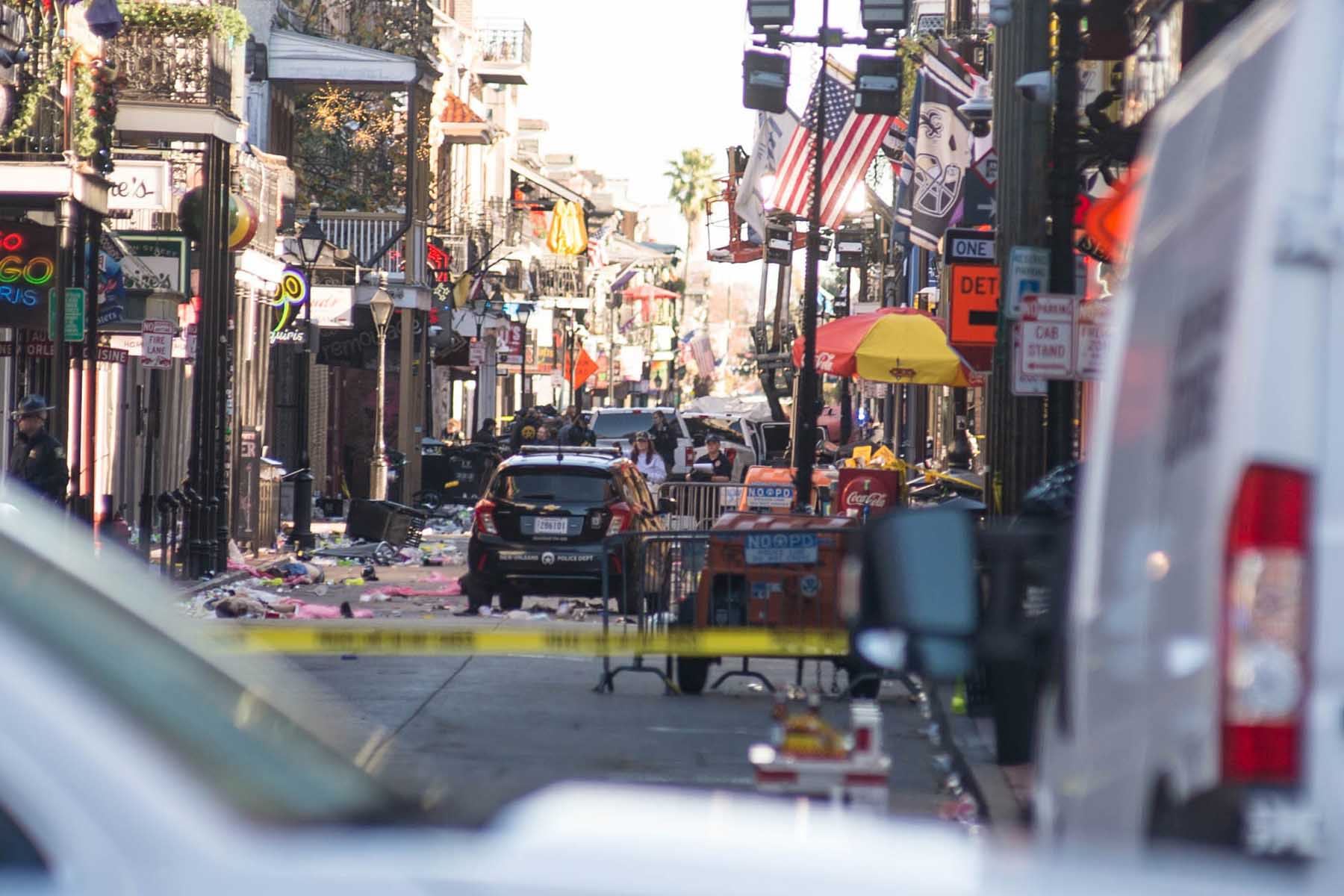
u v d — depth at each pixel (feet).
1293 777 35.40
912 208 317.83
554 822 23.53
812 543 189.78
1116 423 53.06
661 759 148.97
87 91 252.21
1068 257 176.35
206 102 306.76
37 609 25.84
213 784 22.59
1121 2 172.76
